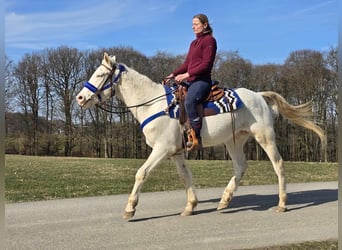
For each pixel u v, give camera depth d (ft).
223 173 44.06
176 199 26.11
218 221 19.89
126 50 112.47
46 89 130.93
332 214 21.39
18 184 34.37
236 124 21.11
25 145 134.72
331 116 94.32
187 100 19.69
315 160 112.16
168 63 111.65
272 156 22.07
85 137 134.92
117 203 25.00
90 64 126.82
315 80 101.60
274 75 113.70
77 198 26.99
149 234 17.58
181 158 21.34
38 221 20.26
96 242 16.47
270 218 20.51
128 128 131.64
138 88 19.89
